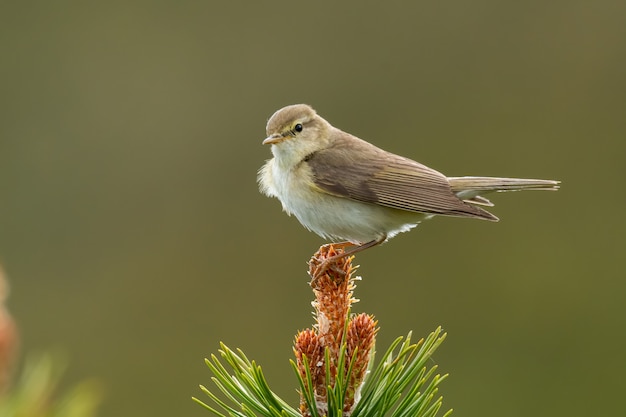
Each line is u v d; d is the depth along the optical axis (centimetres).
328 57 1600
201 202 1505
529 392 1392
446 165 1573
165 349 1405
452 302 1462
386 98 1585
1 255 1458
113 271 1450
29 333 1398
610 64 1565
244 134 1562
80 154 1541
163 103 1574
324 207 830
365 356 492
